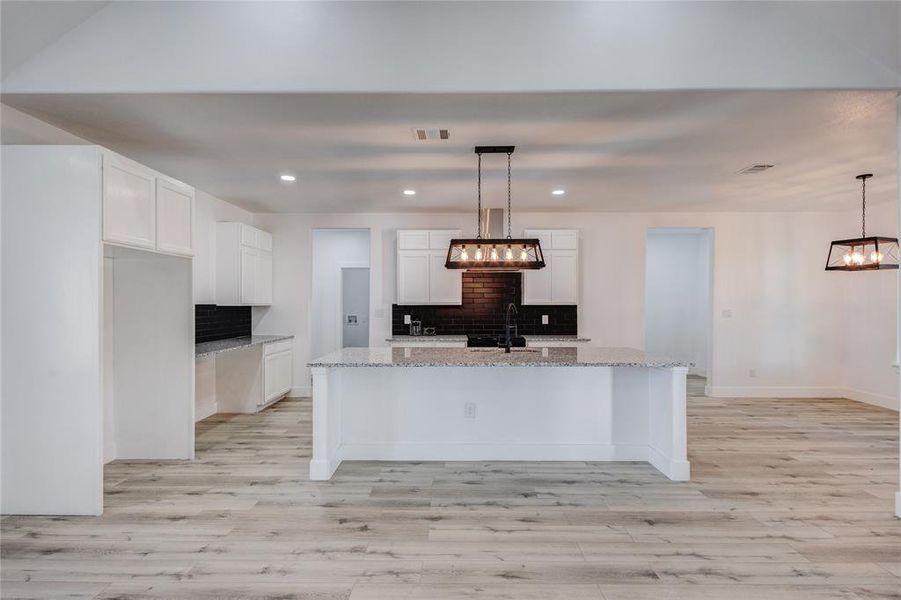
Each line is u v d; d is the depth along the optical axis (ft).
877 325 20.79
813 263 22.63
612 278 22.22
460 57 9.37
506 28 9.36
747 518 9.89
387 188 17.34
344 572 7.91
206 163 14.15
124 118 10.71
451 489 11.38
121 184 10.55
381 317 22.26
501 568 8.03
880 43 9.12
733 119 10.88
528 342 20.72
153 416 13.51
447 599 7.21
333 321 29.32
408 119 10.82
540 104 10.05
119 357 13.52
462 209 21.25
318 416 11.98
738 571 7.96
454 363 11.62
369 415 13.52
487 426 13.52
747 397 22.54
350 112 10.43
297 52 9.35
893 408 19.95
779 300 22.68
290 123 11.05
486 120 10.91
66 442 9.95
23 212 9.90
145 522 9.66
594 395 13.47
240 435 16.07
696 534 9.20
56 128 11.27
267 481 11.88
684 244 29.40
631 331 22.26
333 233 29.37
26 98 9.63
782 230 22.59
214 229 18.89
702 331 28.55
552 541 8.92
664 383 12.48
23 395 9.95
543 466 12.98
